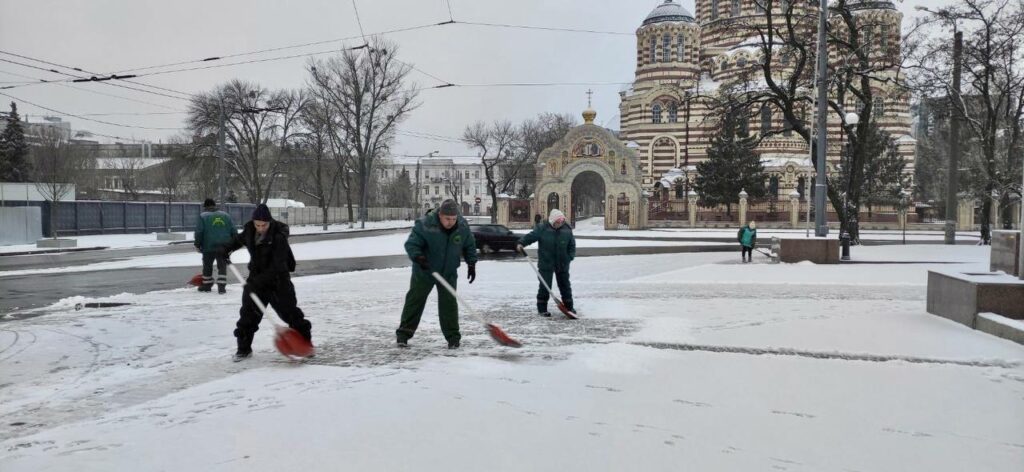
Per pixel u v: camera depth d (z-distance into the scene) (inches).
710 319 342.0
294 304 261.9
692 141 2596.0
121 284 576.1
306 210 2556.6
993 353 249.8
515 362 239.9
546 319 350.3
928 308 354.6
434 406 181.6
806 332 295.1
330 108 2153.1
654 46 2709.2
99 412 186.2
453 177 5108.3
